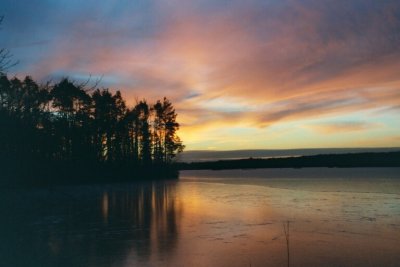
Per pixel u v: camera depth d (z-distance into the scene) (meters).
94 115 69.44
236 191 42.16
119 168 77.38
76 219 22.97
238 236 17.03
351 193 37.19
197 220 21.67
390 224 19.48
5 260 13.70
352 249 14.47
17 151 39.56
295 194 36.88
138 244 15.78
